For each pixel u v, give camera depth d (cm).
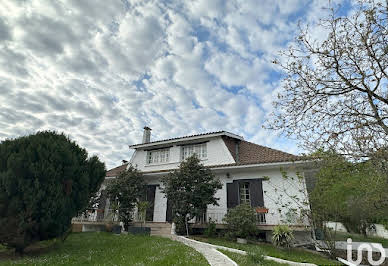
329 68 650
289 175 1188
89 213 1523
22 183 695
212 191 1145
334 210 872
